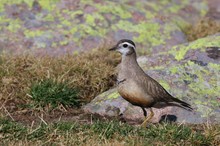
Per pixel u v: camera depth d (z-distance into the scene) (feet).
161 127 42.88
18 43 58.90
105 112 48.88
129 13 64.18
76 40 59.52
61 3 63.57
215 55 52.31
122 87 45.19
